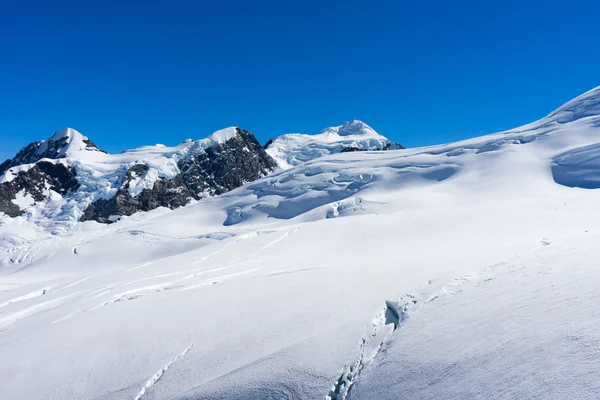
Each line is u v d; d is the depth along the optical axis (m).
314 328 12.21
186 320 16.12
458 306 10.55
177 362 12.67
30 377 13.57
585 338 7.01
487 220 32.91
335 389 9.32
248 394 9.86
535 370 6.88
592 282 8.98
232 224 90.38
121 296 21.94
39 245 79.50
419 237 30.86
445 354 8.56
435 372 8.18
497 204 40.19
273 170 174.12
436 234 31.08
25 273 63.25
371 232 34.81
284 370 10.21
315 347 10.88
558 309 8.38
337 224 39.12
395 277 15.59
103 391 12.08
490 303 10.02
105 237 78.81
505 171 74.06
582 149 73.19
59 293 27.09
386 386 8.52
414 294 12.71
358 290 14.96
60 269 65.12
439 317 10.33
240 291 18.89
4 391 12.99
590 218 30.47
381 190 85.38
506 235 27.17
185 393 10.73
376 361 9.53
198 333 14.55
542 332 7.79
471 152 92.75
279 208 91.62
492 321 9.04
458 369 7.92
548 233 26.00
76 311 20.17
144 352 13.88
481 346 8.28
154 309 18.31
